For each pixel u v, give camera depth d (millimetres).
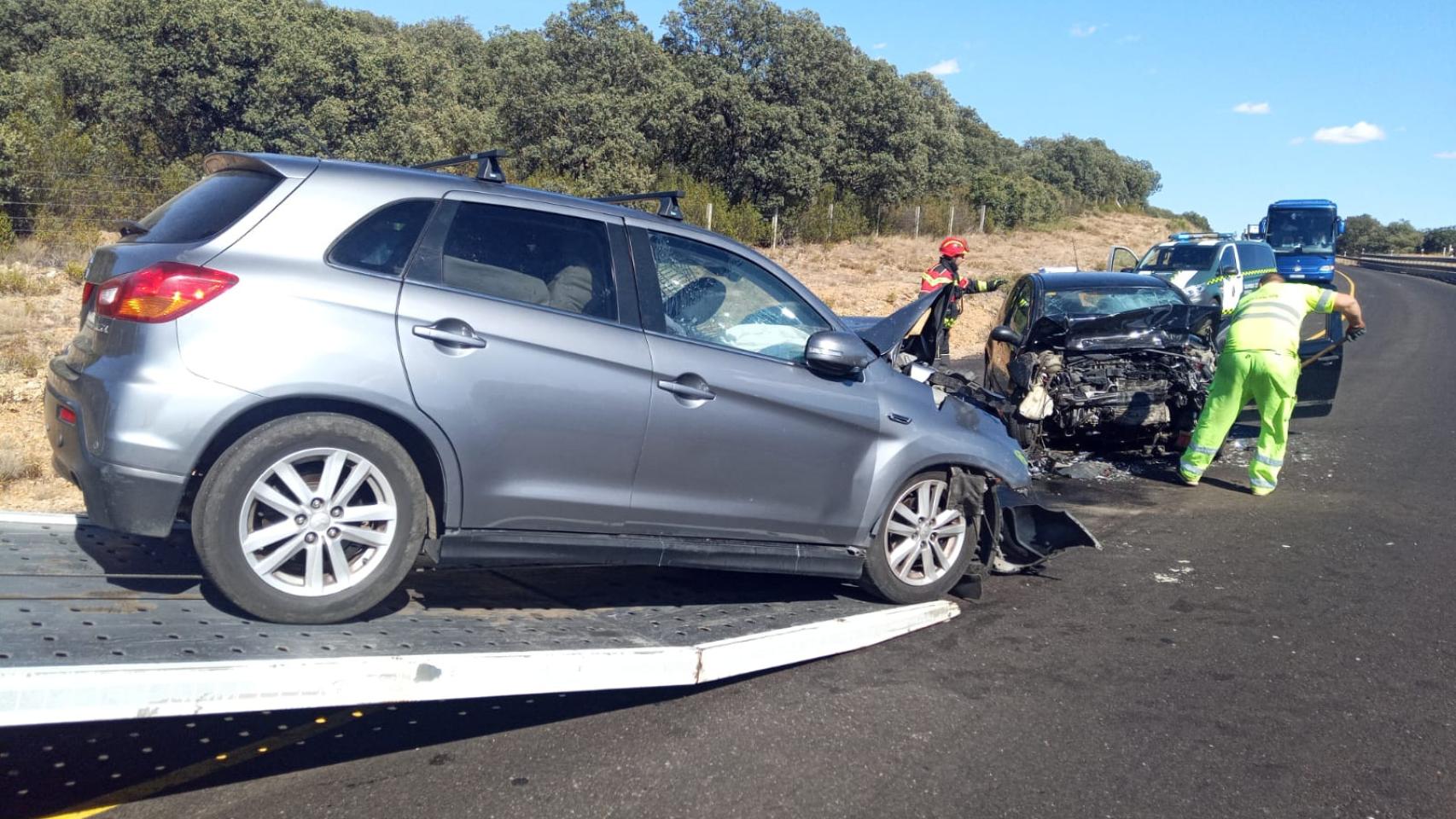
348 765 3836
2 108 19438
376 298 4070
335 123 25797
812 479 5008
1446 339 21078
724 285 5012
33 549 4547
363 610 4105
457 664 3686
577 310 4496
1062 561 6660
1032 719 4352
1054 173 71500
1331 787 3834
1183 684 4746
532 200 4547
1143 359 9625
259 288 3914
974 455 5500
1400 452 10328
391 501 4105
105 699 3102
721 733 4172
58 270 15719
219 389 3801
